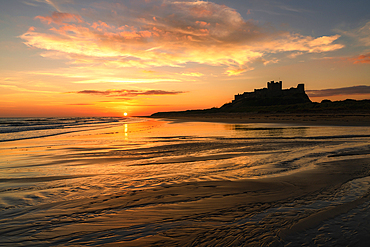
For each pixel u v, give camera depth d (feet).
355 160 27.86
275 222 12.16
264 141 49.57
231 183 19.42
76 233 11.53
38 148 44.09
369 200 14.85
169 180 20.70
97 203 15.28
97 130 99.40
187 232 11.39
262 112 371.15
